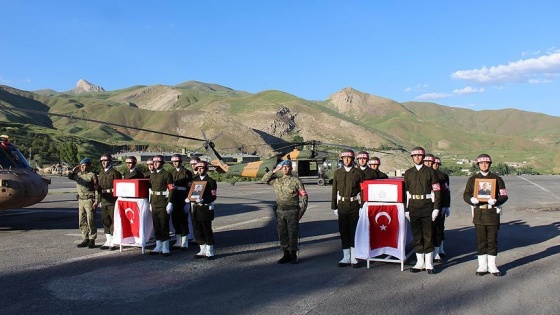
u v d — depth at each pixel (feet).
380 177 34.40
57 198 80.79
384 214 27.81
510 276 25.81
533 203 71.36
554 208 63.36
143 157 327.47
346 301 21.15
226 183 135.13
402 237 27.53
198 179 30.96
